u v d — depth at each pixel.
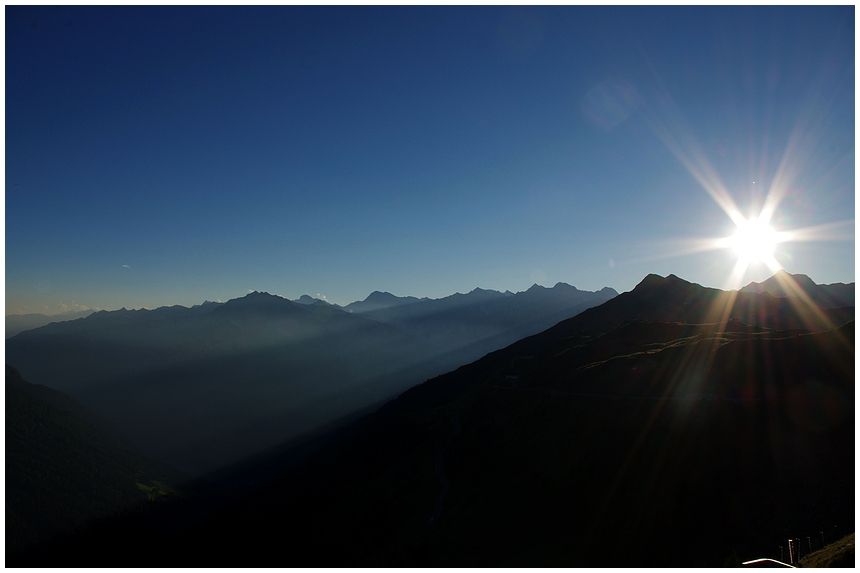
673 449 80.38
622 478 78.62
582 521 74.38
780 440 77.06
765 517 65.94
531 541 74.00
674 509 70.94
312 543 103.06
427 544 80.56
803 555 56.31
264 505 147.12
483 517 82.56
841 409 80.94
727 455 76.94
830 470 70.12
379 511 101.31
